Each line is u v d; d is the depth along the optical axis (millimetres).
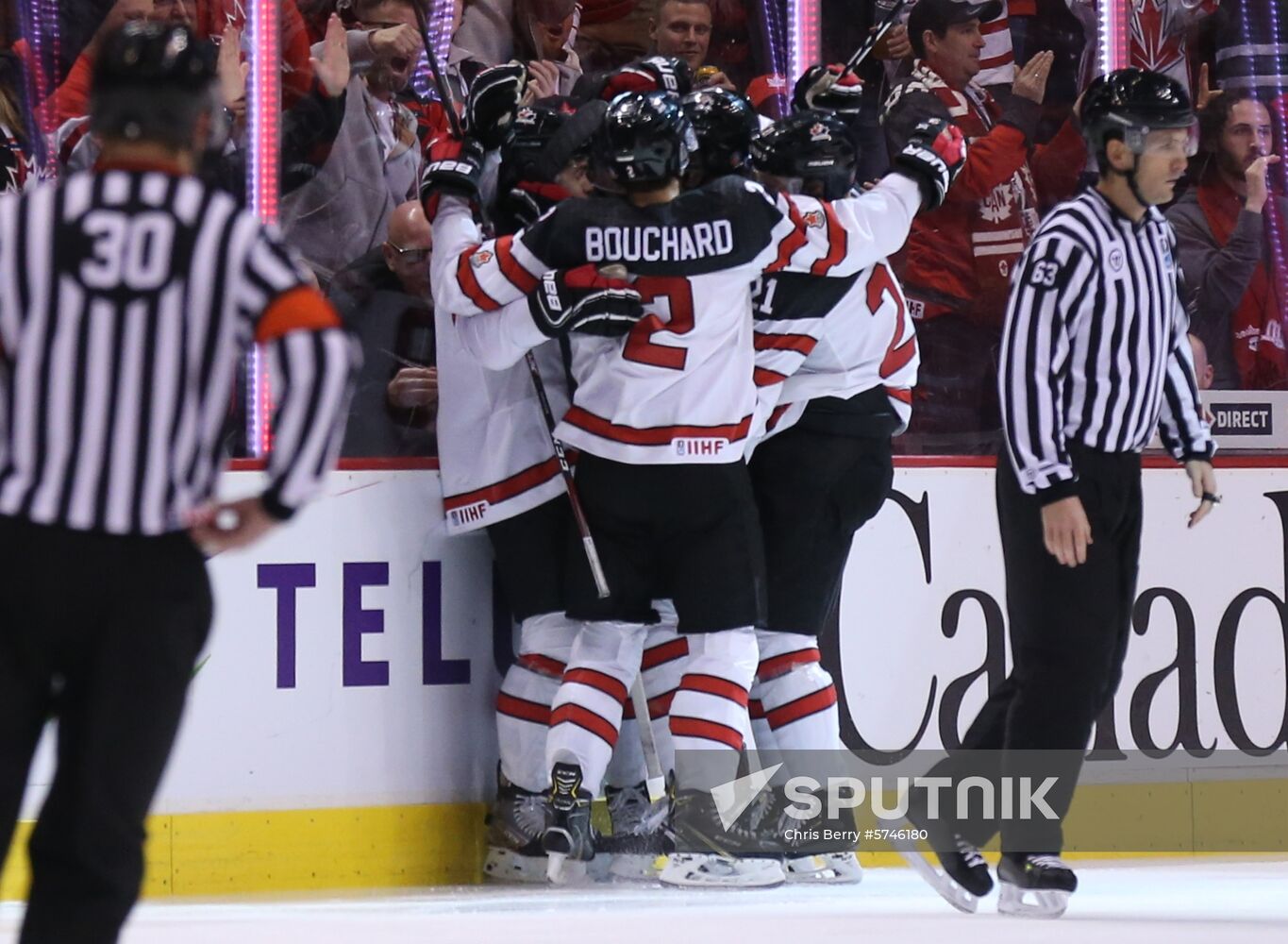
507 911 16562
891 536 20766
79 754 9039
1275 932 14805
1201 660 21953
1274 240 25062
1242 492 22172
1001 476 16359
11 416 9086
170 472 9102
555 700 17703
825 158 18125
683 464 17188
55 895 9062
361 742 18828
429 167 17859
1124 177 15930
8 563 8984
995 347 24594
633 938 14320
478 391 18781
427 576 19125
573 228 16859
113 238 9141
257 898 17875
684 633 17625
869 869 20422
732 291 17188
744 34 24125
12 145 21953
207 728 18281
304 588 18641
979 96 24703
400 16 22281
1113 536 16016
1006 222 24578
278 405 9195
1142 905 17078
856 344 18688
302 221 21859
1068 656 15875
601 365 17406
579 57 23375
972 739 16656
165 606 9094
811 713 18750
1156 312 16047
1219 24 25531
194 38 9727
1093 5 25062
